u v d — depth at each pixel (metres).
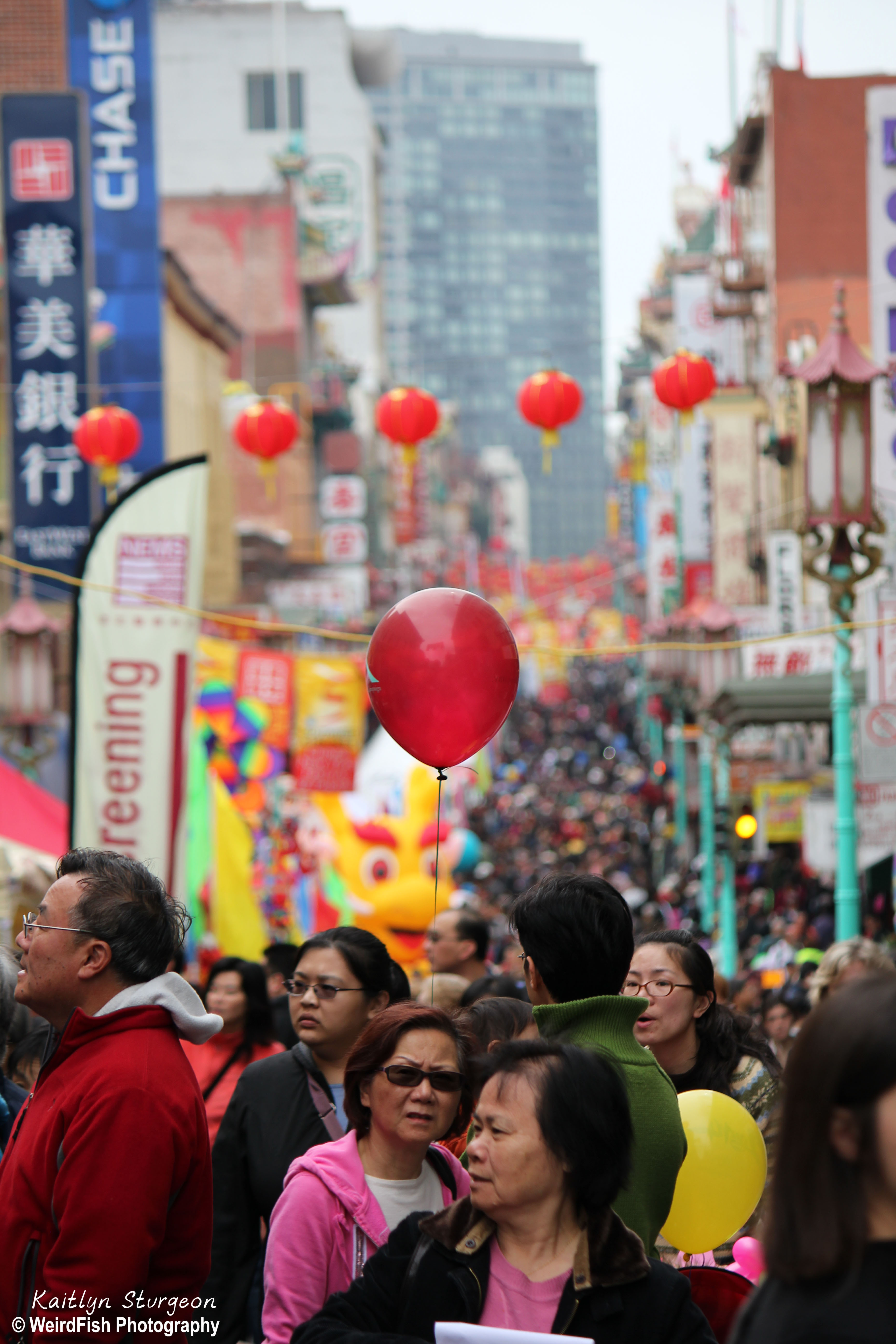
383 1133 10.71
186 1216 9.98
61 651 67.50
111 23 84.25
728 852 52.19
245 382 135.62
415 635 13.34
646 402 151.38
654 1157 10.05
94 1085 9.59
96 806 30.62
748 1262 10.95
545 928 10.53
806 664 55.81
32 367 68.38
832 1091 6.28
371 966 13.66
